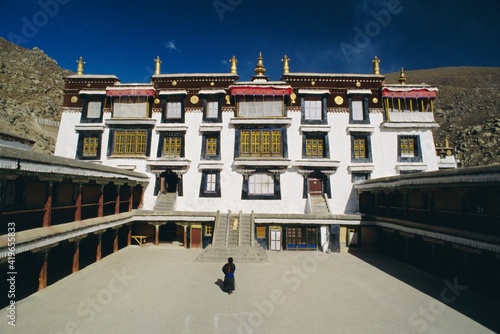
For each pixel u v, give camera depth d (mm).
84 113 25516
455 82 113812
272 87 24266
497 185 11211
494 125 56562
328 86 24969
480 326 10336
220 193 24109
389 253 20672
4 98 57094
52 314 10992
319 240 22219
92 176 16484
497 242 11328
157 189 24391
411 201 20031
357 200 23969
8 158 10500
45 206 13422
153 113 25375
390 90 24500
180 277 15477
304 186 24000
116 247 20641
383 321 10766
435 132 70625
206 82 25359
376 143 24500
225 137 24641
